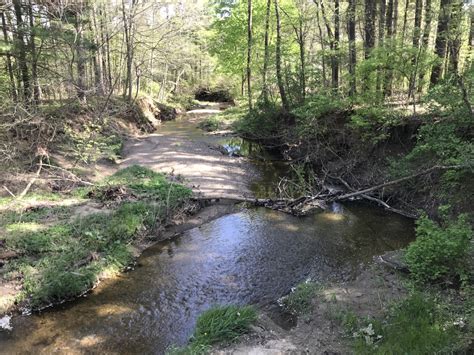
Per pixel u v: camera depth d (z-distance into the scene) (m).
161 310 7.04
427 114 12.03
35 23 17.72
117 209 10.41
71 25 16.67
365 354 5.23
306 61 21.80
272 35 24.38
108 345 6.09
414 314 5.88
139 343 6.16
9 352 5.87
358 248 9.24
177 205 11.36
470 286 6.25
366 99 14.13
